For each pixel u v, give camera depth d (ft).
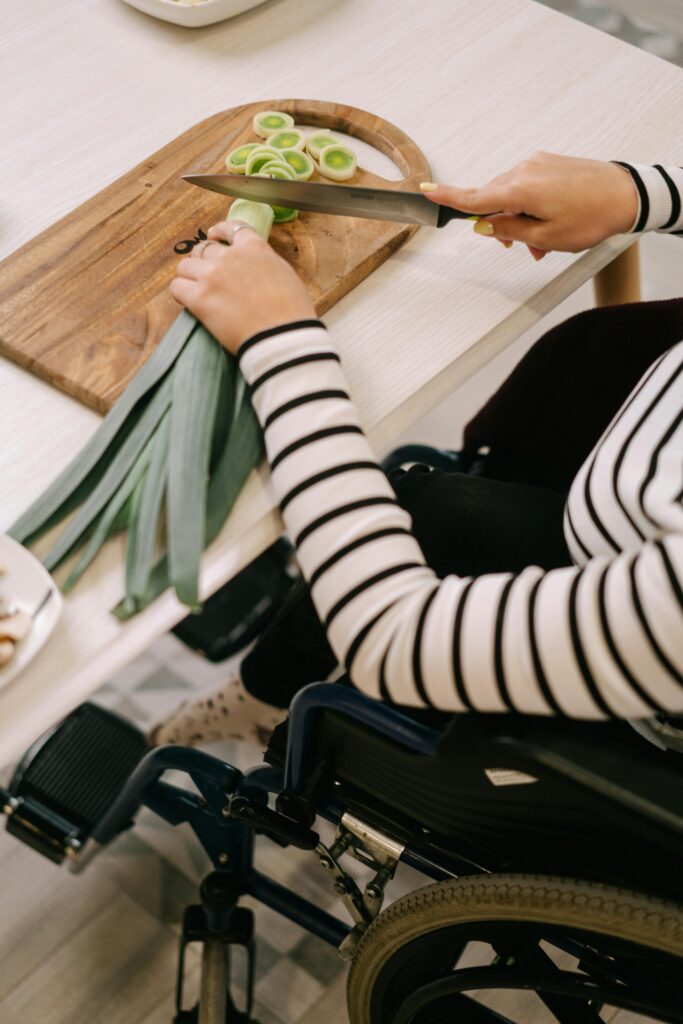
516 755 2.25
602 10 8.14
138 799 3.99
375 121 3.59
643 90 3.91
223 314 2.69
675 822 2.12
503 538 3.25
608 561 2.10
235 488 2.64
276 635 3.39
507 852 2.73
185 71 3.80
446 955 2.98
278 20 4.06
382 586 2.31
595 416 3.73
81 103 3.64
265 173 3.20
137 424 2.71
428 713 2.99
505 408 3.86
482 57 3.98
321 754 2.88
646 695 2.01
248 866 3.96
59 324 2.91
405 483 3.40
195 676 5.31
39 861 4.73
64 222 3.18
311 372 2.54
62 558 2.52
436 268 3.26
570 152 3.65
